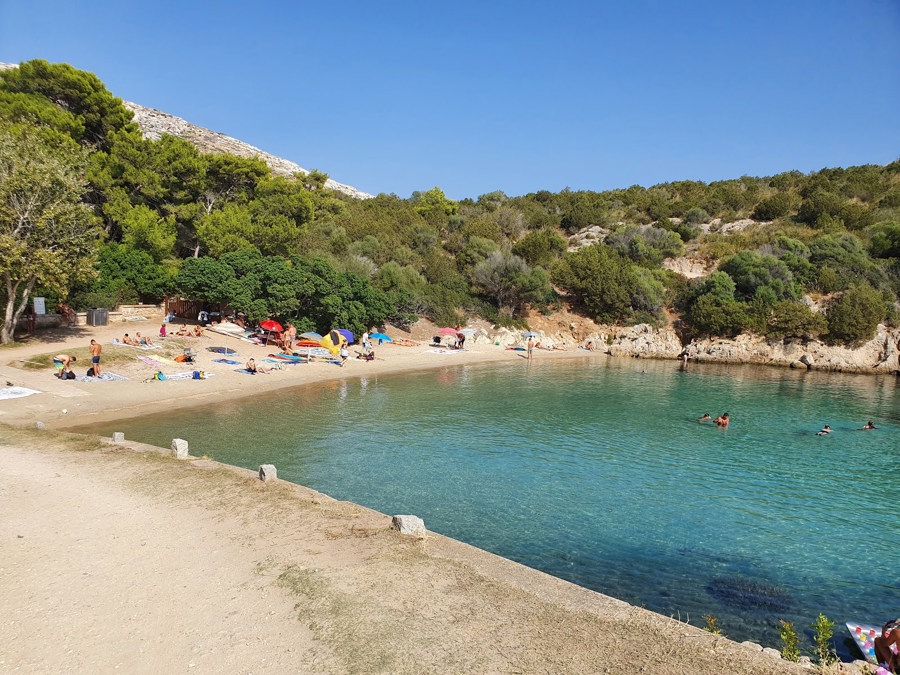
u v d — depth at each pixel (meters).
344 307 50.28
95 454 16.83
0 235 29.95
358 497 17.14
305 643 7.41
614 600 8.95
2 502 12.68
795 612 11.45
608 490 18.80
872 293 61.31
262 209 58.75
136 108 132.25
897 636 8.17
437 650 7.21
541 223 106.19
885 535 15.66
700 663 6.98
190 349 37.84
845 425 30.47
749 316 63.38
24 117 43.72
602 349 67.12
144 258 48.47
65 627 7.80
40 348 32.91
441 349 55.69
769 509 17.50
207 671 6.83
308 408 29.70
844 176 108.00
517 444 24.41
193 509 12.50
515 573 9.88
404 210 93.44
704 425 29.55
